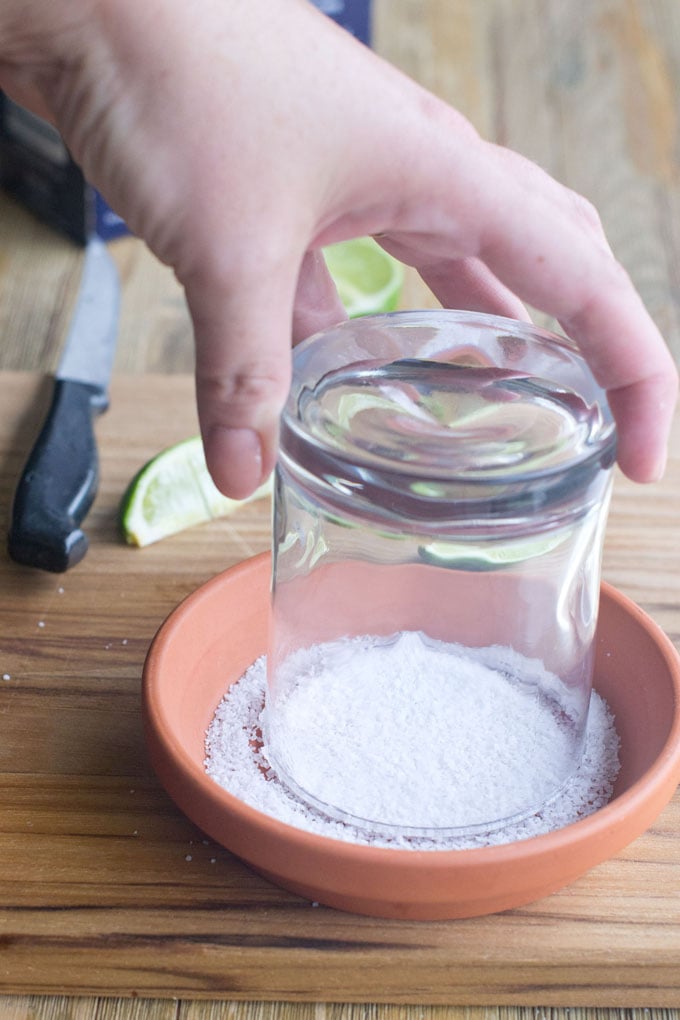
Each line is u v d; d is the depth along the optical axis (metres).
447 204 0.51
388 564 0.59
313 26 0.49
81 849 0.57
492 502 0.52
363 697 0.59
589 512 0.55
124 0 0.48
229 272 0.49
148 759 0.60
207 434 0.51
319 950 0.54
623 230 1.05
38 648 0.65
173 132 0.48
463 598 0.59
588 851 0.52
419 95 0.50
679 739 0.55
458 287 0.60
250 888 0.56
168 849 0.57
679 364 0.89
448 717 0.58
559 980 0.54
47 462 0.70
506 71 1.26
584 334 0.53
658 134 1.18
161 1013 0.54
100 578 0.68
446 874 0.52
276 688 0.59
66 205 1.03
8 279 0.99
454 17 1.35
